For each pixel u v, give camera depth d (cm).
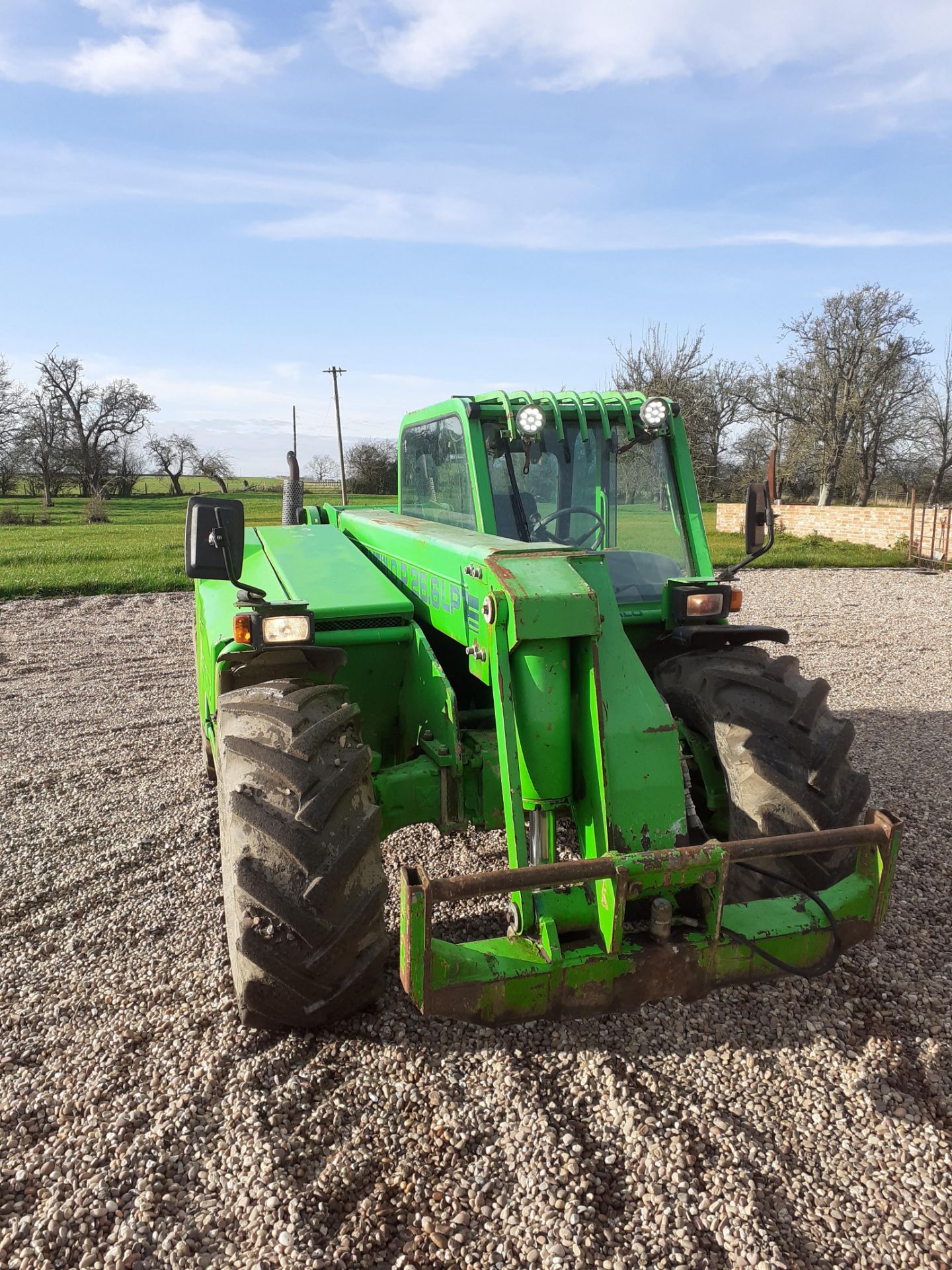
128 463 7656
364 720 353
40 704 695
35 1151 225
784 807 270
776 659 326
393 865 387
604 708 238
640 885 221
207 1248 196
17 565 1673
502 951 229
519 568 241
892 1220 202
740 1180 212
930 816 446
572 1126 232
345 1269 191
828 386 4056
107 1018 281
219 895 368
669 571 376
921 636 946
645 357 3042
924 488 4256
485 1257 193
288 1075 251
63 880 381
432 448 404
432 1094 242
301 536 436
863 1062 256
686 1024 273
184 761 548
